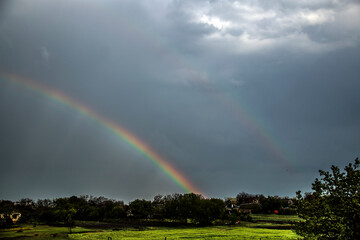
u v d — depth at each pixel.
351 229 23.95
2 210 118.31
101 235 83.25
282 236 73.00
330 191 26.23
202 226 118.94
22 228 107.44
